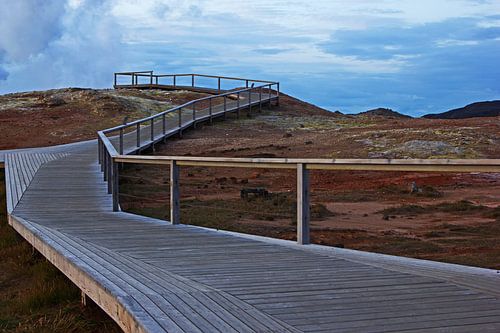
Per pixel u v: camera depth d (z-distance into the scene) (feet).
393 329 13.25
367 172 76.69
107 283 17.65
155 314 14.26
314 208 50.78
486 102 357.41
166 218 45.60
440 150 84.17
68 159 70.95
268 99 145.59
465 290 16.67
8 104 152.35
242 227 42.34
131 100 152.35
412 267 20.13
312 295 16.19
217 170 80.53
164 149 93.25
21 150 86.17
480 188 65.57
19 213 38.55
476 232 39.63
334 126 120.57
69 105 148.87
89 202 43.88
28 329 20.15
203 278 18.45
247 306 15.07
